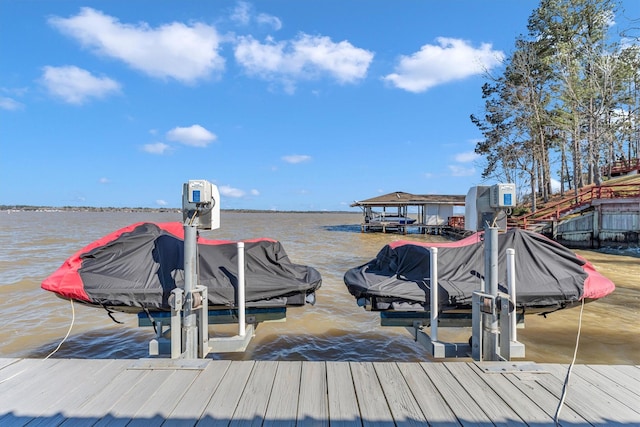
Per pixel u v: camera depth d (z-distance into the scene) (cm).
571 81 2386
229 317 387
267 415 226
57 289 335
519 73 2512
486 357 314
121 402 239
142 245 376
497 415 228
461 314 395
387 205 3234
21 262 1345
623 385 268
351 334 571
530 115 2486
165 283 347
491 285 312
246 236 2911
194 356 316
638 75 2402
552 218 1845
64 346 520
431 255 344
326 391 257
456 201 2986
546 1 2497
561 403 240
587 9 2366
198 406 235
